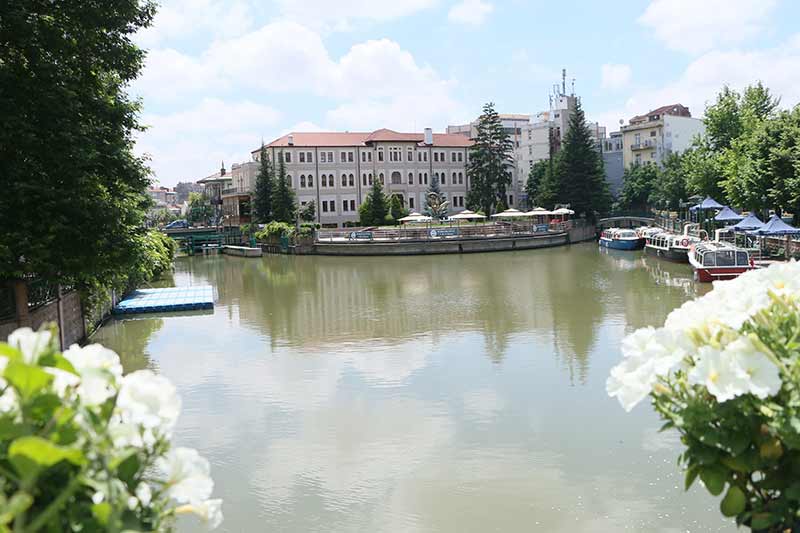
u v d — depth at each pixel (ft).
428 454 35.55
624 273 121.60
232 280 139.33
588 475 31.89
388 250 188.75
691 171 184.44
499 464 33.78
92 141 47.98
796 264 11.58
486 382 49.03
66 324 64.13
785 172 114.42
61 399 6.88
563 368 52.19
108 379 7.26
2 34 45.34
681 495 29.35
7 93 45.34
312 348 64.34
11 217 45.06
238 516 29.37
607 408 41.47
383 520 28.60
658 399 10.08
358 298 101.50
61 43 47.93
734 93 179.42
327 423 41.22
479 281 117.60
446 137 302.66
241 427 41.01
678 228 185.26
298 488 32.07
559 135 310.86
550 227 210.38
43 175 46.34
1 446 6.59
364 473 33.53
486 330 69.82
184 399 47.60
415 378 51.06
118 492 6.75
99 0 49.93
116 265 51.52
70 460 6.50
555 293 97.04
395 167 283.38
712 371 9.32
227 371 55.98
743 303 10.49
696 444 9.83
